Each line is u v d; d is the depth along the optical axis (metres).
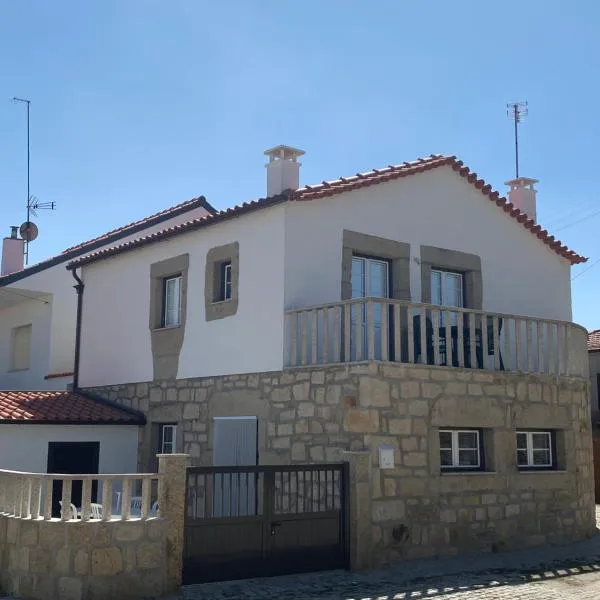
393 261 15.02
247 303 14.34
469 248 16.09
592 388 25.58
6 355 23.91
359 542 11.51
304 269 13.70
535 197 18.91
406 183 15.30
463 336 13.87
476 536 13.03
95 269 19.16
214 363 15.00
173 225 22.78
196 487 10.59
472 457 13.55
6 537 10.42
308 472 11.45
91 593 9.66
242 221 14.69
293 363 13.33
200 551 10.48
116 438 16.56
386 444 12.08
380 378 12.13
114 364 17.91
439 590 10.39
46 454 15.72
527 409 14.11
